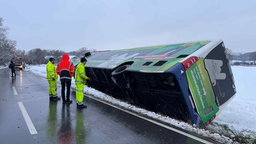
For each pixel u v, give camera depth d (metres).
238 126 7.53
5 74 31.92
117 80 9.89
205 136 5.96
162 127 6.69
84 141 5.73
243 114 9.09
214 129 7.05
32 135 6.18
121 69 9.77
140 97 9.28
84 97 11.73
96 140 5.79
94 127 6.79
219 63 7.97
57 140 5.81
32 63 115.12
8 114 8.38
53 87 11.41
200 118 7.25
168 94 7.54
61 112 8.64
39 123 7.25
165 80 7.27
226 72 8.19
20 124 7.16
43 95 12.68
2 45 104.94
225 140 5.66
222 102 7.91
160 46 11.15
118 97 11.51
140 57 10.37
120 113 8.34
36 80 22.11
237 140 5.85
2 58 105.12
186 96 7.02
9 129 6.68
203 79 7.45
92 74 13.46
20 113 8.53
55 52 108.31
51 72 11.30
